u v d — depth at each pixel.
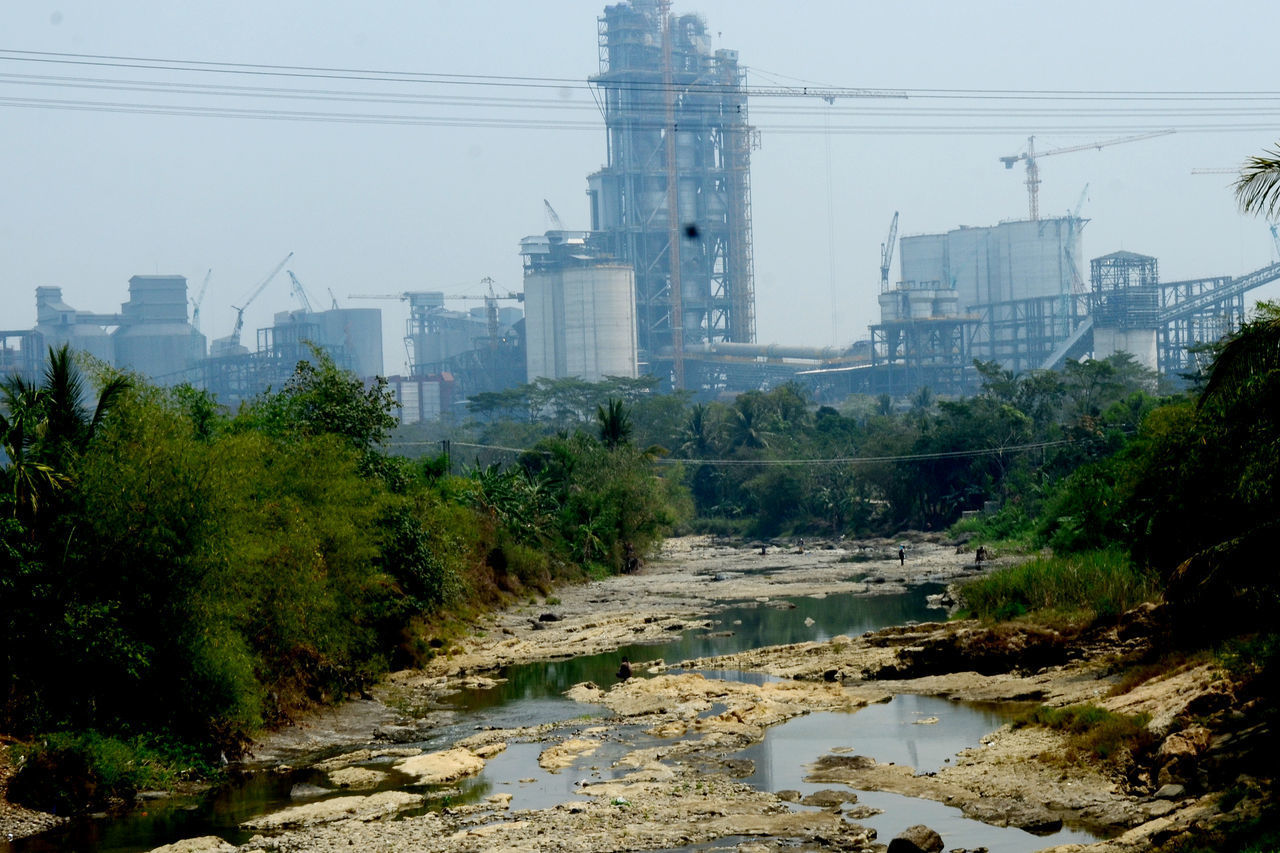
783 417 190.50
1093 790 25.00
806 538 159.50
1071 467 119.94
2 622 28.44
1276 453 23.59
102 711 30.20
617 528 109.25
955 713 36.12
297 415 49.50
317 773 31.23
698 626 64.75
